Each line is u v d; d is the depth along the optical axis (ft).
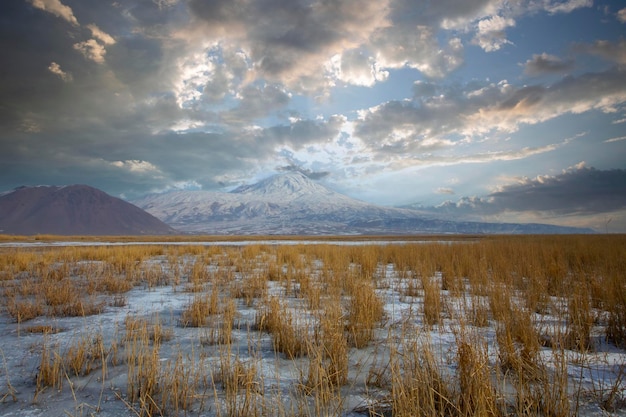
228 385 10.71
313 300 21.80
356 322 16.46
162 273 39.09
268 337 16.83
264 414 9.25
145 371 11.14
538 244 63.62
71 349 12.96
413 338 15.14
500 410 9.20
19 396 10.55
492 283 26.99
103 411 9.61
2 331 17.47
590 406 9.76
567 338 15.12
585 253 46.09
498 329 16.14
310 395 10.58
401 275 38.11
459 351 10.78
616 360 13.38
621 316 17.19
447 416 9.26
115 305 23.76
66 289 25.04
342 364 11.87
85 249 69.82
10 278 35.24
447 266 35.99
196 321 18.84
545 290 23.67
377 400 10.06
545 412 9.12
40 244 124.16
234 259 55.31
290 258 52.54
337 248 66.23
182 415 9.43
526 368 11.18
